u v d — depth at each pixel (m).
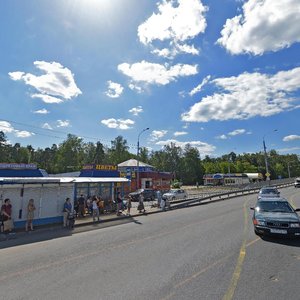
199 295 5.40
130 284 6.10
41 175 21.45
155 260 7.99
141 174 47.09
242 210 20.84
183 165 106.06
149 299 5.27
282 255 8.28
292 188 55.12
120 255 8.72
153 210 23.70
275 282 6.04
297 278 6.28
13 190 15.54
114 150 98.69
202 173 108.62
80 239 12.02
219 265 7.35
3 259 8.77
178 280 6.27
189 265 7.40
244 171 116.06
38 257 8.87
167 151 109.31
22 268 7.62
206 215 18.73
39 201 16.70
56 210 17.55
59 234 13.68
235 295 5.37
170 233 12.35
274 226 10.19
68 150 94.06
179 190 37.94
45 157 121.19
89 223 17.27
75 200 20.98
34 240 12.12
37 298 5.48
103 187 23.94
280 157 136.12
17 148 111.69
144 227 14.73
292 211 11.38
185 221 16.22
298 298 5.20
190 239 10.84
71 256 8.83
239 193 42.62
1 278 6.78
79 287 6.02
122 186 25.77
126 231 13.68
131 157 101.19
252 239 10.56
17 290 5.95
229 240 10.46
